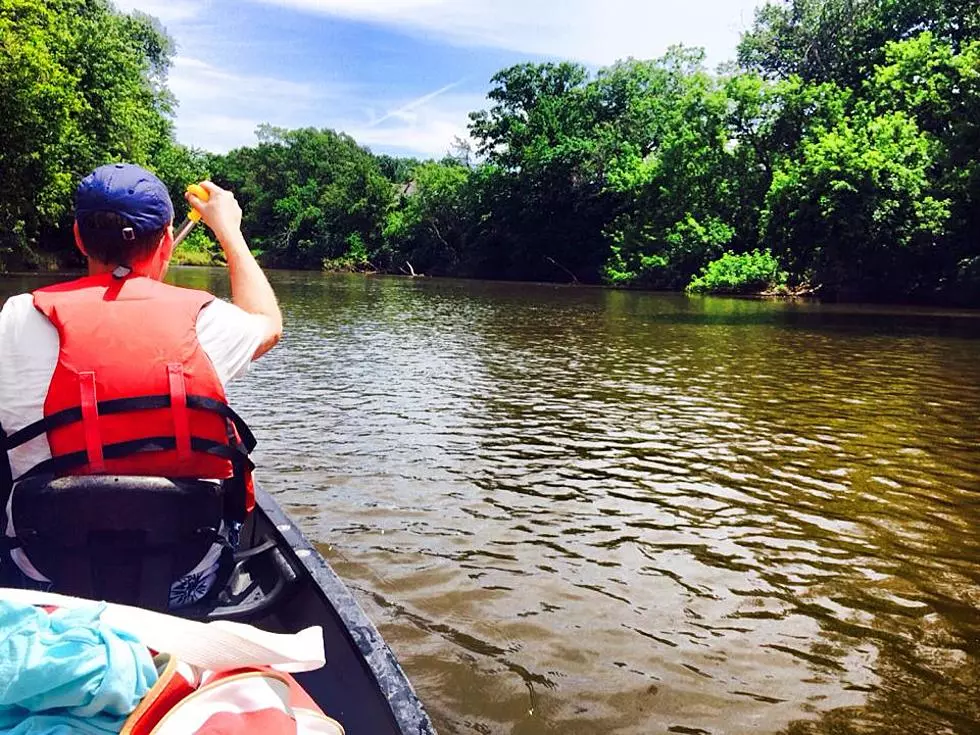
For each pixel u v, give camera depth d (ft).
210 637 4.38
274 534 9.55
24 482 6.30
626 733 10.44
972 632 13.34
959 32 117.39
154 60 173.58
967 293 91.15
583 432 26.16
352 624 7.44
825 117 115.65
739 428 27.17
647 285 129.90
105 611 4.42
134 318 6.42
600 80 169.78
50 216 96.78
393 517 17.78
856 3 132.46
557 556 16.01
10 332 6.34
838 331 59.72
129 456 6.39
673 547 16.67
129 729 3.88
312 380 34.42
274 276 163.43
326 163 270.26
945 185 93.61
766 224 110.22
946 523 18.38
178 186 152.46
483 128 180.96
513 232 171.01
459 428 26.22
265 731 4.22
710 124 126.72
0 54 82.07
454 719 10.61
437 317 67.51
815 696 11.42
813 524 18.20
